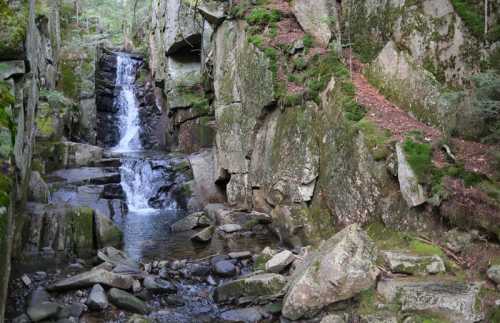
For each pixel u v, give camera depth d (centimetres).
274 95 1045
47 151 1348
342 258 585
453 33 822
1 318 490
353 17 1135
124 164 1426
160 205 1352
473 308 513
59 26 2133
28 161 804
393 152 720
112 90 2069
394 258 607
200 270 769
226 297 666
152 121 1991
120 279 673
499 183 612
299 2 1143
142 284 700
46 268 773
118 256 830
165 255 874
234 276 758
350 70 980
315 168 912
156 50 2014
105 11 2911
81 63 1947
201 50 1712
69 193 1175
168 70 1800
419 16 905
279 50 1091
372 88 945
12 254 743
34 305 609
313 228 878
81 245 873
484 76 674
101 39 2462
